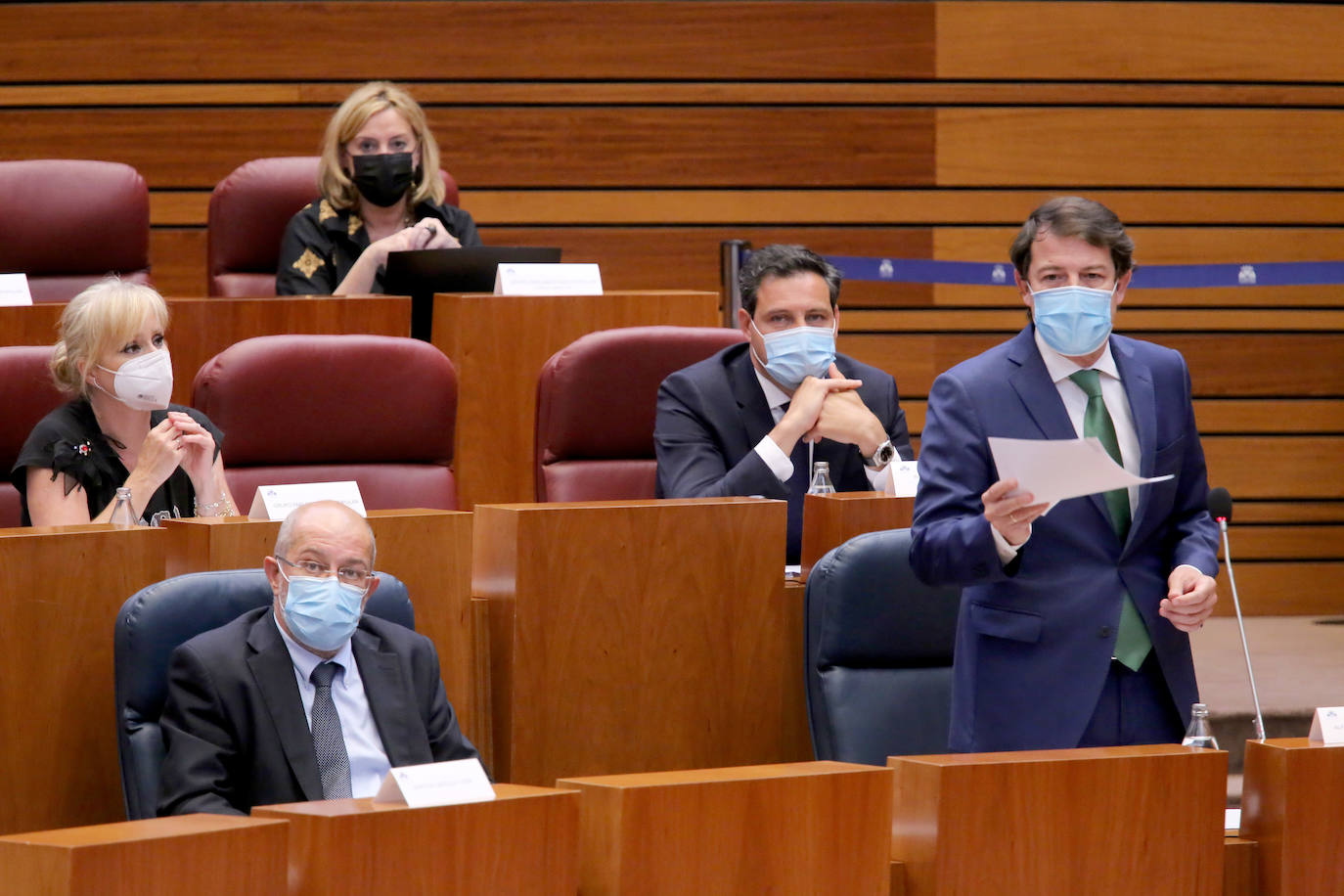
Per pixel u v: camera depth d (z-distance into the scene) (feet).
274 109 68.64
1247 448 71.77
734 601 35.29
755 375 40.86
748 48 70.08
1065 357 28.02
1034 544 27.81
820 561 33.71
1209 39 71.36
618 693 34.19
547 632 33.53
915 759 26.23
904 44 70.49
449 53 69.05
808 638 33.73
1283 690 51.16
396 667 29.76
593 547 33.83
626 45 69.67
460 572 33.68
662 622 34.58
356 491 33.42
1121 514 28.12
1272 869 27.71
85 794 29.99
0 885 20.83
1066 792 26.27
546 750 33.58
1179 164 71.61
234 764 27.91
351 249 53.57
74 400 36.65
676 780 24.71
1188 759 26.96
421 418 40.60
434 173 54.39
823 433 39.17
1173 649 27.96
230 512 35.99
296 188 57.26
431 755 29.73
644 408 43.14
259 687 28.22
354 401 39.86
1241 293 71.77
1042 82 71.15
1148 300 71.67
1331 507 72.02
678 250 70.44
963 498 27.55
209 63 68.28
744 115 70.28
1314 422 72.08
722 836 24.56
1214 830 27.22
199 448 35.47
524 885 23.59
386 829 22.58
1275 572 71.51
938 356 71.46
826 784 25.25
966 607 28.53
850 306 71.26
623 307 48.96
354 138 53.11
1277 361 71.97
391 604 31.04
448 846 23.02
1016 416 27.81
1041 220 27.78
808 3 70.08
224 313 46.75
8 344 44.70
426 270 49.55
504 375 47.75
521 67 69.31
